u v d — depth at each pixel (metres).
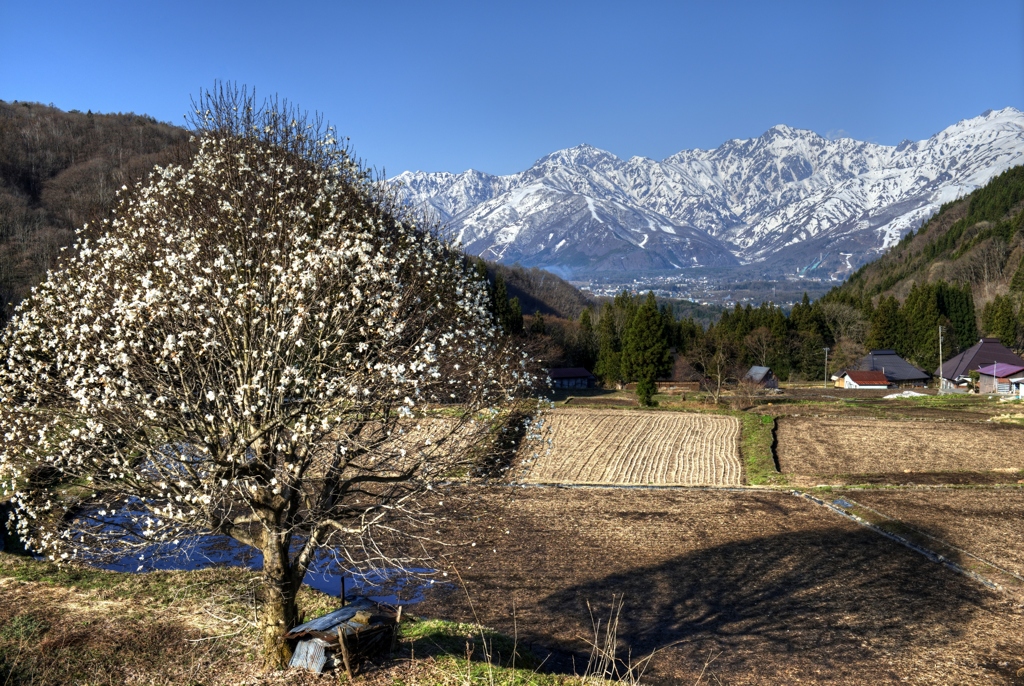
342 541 15.53
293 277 11.58
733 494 35.72
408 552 25.39
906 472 40.16
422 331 12.98
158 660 13.52
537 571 24.44
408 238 16.27
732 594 22.72
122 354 11.15
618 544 27.45
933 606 21.83
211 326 11.78
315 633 12.78
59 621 15.35
